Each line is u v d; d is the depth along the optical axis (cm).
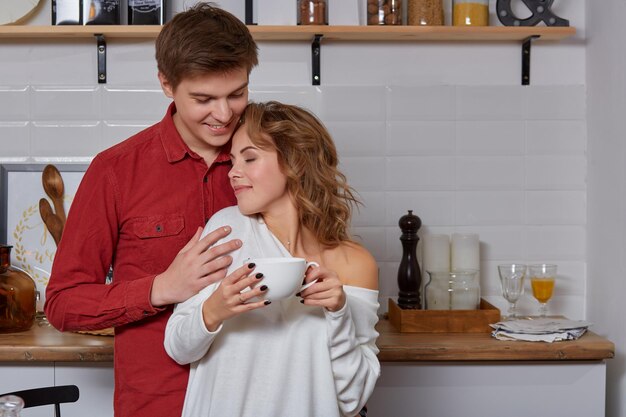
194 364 152
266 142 150
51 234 277
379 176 281
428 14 266
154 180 164
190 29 147
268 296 131
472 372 238
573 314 288
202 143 165
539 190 285
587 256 285
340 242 160
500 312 261
